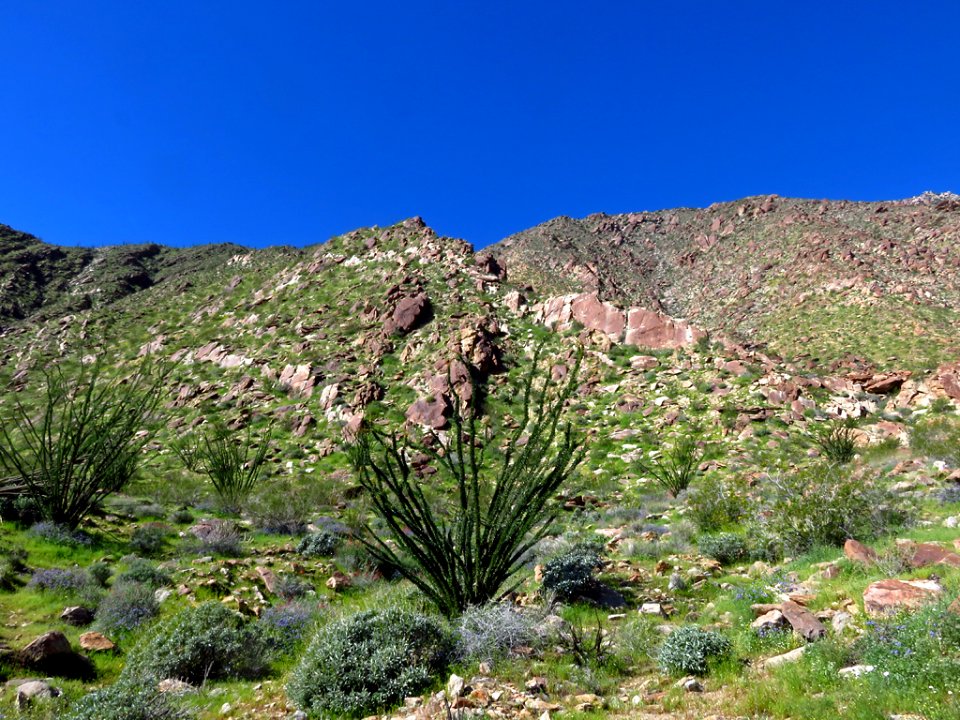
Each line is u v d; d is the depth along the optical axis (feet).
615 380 129.70
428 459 94.58
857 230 373.40
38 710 22.71
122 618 32.96
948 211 372.38
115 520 57.77
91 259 423.64
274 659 30.94
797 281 314.76
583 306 158.10
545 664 26.43
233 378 148.77
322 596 40.42
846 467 51.88
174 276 389.80
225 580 41.22
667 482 80.89
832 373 154.20
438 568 34.19
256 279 240.73
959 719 15.21
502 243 570.05
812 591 31.07
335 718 22.98
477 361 131.75
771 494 49.80
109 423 56.59
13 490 51.88
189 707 24.04
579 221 638.94
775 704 19.04
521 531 34.32
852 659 20.98
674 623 31.53
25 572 38.70
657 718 20.01
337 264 221.66
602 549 49.29
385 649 25.81
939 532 36.27
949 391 108.47
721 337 150.30
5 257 371.15
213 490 82.69
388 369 139.13
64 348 198.29
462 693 23.65
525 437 102.53
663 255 537.24
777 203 524.52
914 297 244.22
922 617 20.61
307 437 115.03
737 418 106.42
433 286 182.29
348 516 66.49
